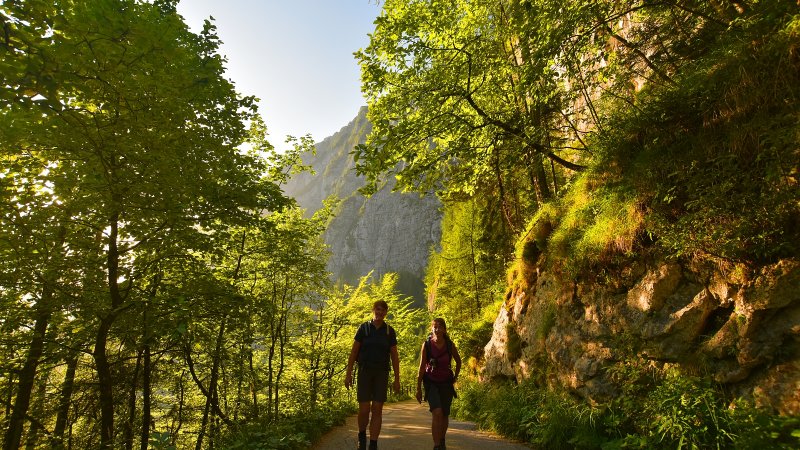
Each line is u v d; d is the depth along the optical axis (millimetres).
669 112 5801
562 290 7719
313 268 12391
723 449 3668
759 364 3859
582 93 9164
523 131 9195
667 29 7637
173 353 8875
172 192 6789
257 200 8156
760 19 4812
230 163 7715
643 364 5199
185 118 6781
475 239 23328
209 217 7754
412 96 9148
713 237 4309
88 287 7035
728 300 4438
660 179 5480
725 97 4758
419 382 5043
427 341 5109
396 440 6574
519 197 16906
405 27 9016
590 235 6895
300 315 13656
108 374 7113
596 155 7633
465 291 23969
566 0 6742
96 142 5832
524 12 7430
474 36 9625
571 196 9016
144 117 5961
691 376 4434
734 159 4492
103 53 4867
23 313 6785
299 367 15070
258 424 6891
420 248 144875
